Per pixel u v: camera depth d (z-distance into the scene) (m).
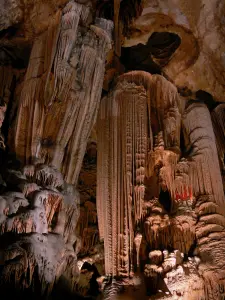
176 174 7.25
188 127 7.87
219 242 6.35
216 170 7.27
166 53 8.52
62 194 5.77
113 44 7.75
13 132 6.39
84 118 6.49
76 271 5.86
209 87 8.52
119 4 7.74
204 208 6.79
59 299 5.26
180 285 5.91
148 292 5.98
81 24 6.75
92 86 6.60
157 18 8.12
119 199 6.72
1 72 6.99
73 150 6.33
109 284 6.09
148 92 7.93
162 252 6.25
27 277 4.76
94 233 7.70
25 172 5.73
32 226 5.17
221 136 8.29
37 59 6.53
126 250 6.29
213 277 6.13
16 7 6.59
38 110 6.17
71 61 6.28
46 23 6.77
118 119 7.43
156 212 6.73
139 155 7.08
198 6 7.43
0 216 4.90
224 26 7.40
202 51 8.05
